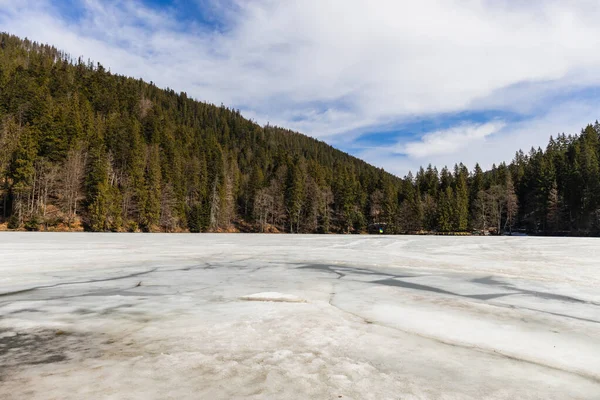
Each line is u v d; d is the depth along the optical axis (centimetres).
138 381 352
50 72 9331
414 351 455
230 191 8438
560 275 1159
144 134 8625
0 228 4903
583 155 6906
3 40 15100
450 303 748
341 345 472
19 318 605
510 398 329
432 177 10075
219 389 334
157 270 1234
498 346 482
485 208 7569
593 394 341
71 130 6406
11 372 375
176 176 7450
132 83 12725
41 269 1214
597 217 5928
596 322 608
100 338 497
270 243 2875
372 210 8850
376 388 343
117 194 5925
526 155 9925
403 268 1335
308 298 791
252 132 16112
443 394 333
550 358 439
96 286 927
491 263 1502
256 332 525
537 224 7212
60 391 329
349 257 1723
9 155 5181
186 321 588
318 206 8131
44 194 5391
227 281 1019
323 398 318
